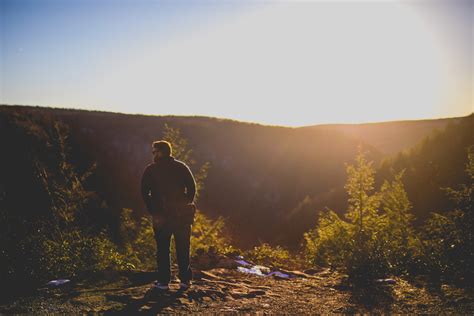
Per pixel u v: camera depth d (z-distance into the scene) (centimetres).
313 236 1153
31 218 806
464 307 545
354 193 885
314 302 592
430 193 2711
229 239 1269
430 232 864
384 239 837
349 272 778
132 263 860
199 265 845
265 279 755
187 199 603
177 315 502
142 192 596
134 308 521
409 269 796
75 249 779
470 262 755
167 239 599
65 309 514
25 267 666
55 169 938
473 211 805
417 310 542
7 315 492
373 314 529
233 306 555
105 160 5912
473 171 842
